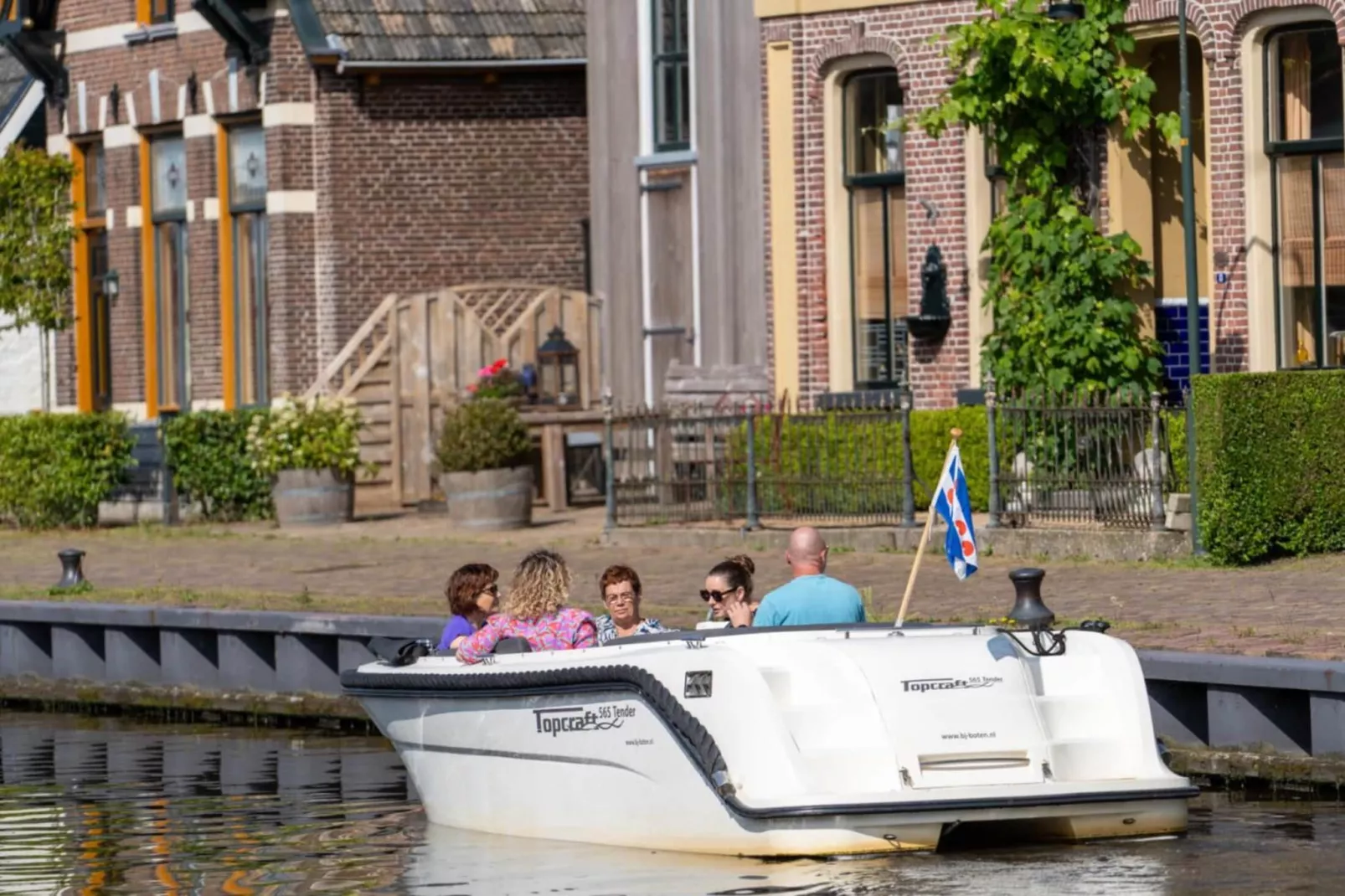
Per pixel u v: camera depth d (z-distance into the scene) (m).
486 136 66.94
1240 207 47.88
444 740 28.78
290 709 40.09
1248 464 40.50
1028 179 49.66
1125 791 25.05
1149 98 48.75
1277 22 47.09
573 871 25.27
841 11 53.66
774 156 55.38
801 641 25.56
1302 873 23.70
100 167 73.75
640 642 26.45
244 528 59.16
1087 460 44.00
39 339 78.69
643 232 61.53
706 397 58.97
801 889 23.39
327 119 65.44
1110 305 48.66
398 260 66.25
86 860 27.41
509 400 60.09
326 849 27.61
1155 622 34.38
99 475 61.59
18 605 44.00
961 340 52.12
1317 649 31.19
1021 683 25.56
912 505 46.53
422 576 45.75
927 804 24.33
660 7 60.88
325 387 61.22
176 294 70.94
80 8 72.94
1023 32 48.50
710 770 24.89
